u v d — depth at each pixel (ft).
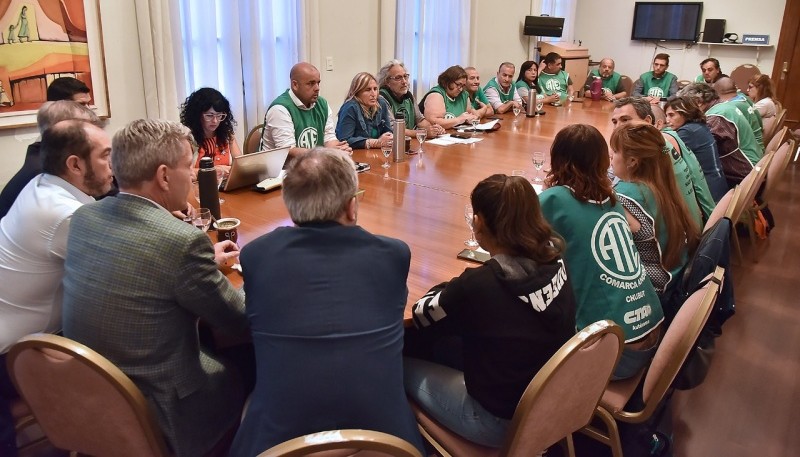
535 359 4.56
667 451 6.37
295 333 3.96
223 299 4.60
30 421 5.39
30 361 4.14
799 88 24.68
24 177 6.81
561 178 6.10
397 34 19.21
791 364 8.71
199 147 10.52
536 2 25.40
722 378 8.34
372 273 4.18
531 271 4.56
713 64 21.09
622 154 7.00
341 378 3.94
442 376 5.22
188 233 4.41
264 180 9.12
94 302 4.37
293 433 3.94
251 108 15.70
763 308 10.43
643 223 6.72
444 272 6.20
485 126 14.76
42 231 5.18
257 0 14.99
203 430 4.79
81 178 5.59
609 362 4.54
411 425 4.39
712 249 6.13
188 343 4.66
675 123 11.54
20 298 5.35
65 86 9.52
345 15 17.65
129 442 4.39
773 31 24.75
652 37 27.43
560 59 22.44
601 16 28.81
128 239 4.36
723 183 11.21
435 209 8.29
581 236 5.78
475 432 4.81
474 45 22.39
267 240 4.28
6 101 11.02
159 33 13.00
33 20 11.09
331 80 17.80
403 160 11.28
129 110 13.12
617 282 5.74
